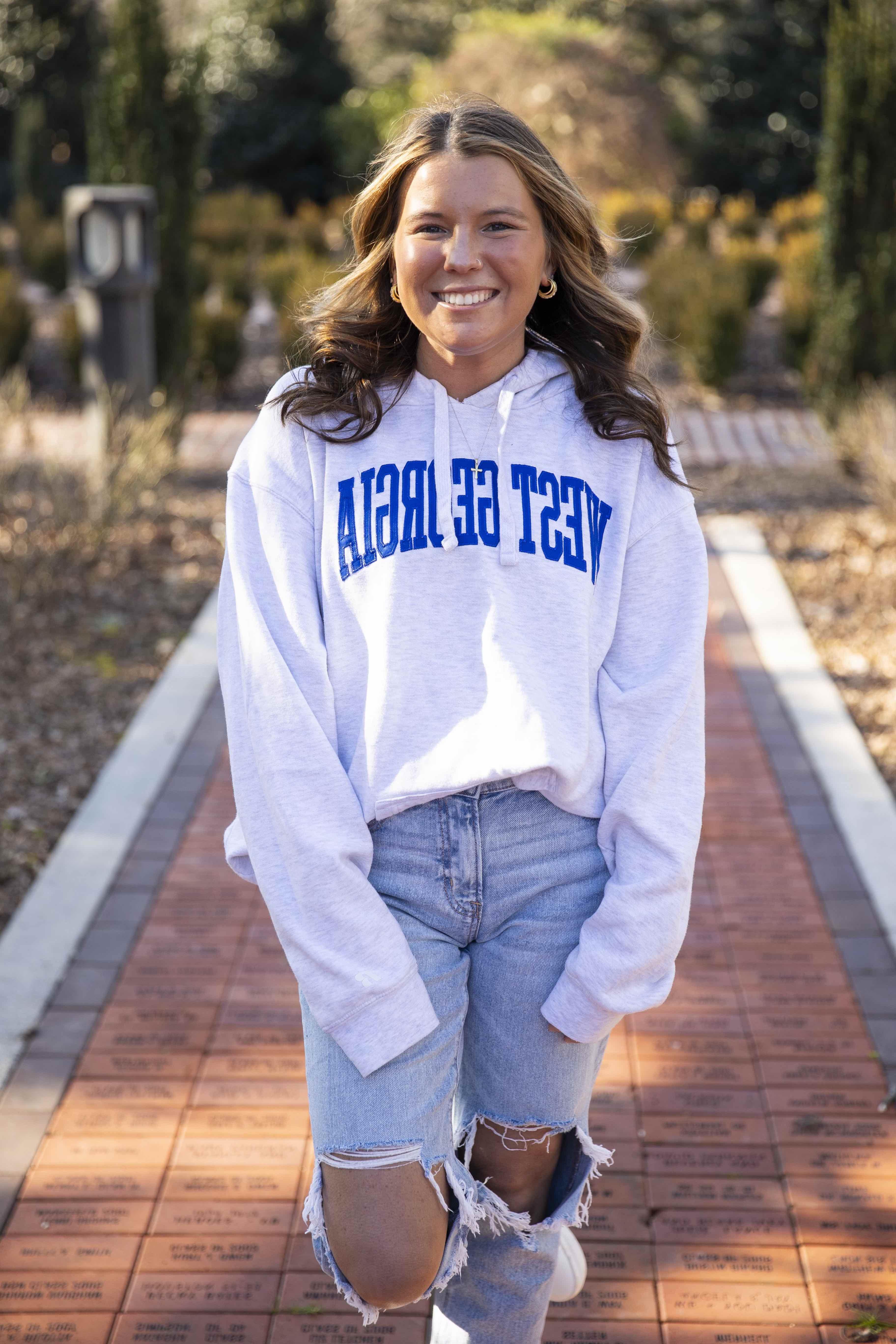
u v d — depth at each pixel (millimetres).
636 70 24266
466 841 1584
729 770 4492
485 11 27125
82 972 3264
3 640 5652
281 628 1599
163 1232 2434
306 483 1646
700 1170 2600
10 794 4266
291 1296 2297
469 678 1580
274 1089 2830
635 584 1670
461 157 1562
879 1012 3121
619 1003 1584
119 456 7137
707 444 9914
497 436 1642
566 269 1690
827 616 6152
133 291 8016
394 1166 1529
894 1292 2311
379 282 1698
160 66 8852
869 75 8484
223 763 4535
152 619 6105
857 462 8453
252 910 3582
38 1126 2705
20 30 23359
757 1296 2303
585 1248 2406
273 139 24297
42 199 20750
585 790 1622
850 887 3713
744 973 3289
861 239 8789
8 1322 2230
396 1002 1529
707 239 17859
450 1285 1834
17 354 11391
